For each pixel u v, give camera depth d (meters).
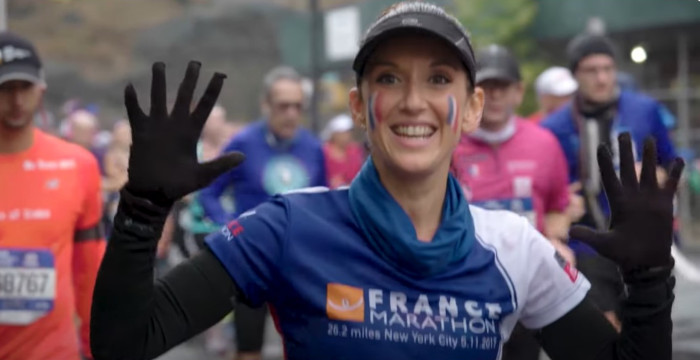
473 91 2.37
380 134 2.26
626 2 18.42
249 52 26.05
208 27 26.52
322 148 6.46
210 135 10.13
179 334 2.17
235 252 2.24
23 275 3.96
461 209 2.30
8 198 3.96
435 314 2.23
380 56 2.24
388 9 2.35
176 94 2.07
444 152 2.26
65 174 4.05
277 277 2.25
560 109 5.59
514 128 5.11
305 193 2.33
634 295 2.22
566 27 19.00
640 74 19.28
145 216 2.05
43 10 28.16
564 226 5.19
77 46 27.42
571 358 2.43
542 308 2.40
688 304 8.05
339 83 21.06
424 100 2.24
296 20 21.47
